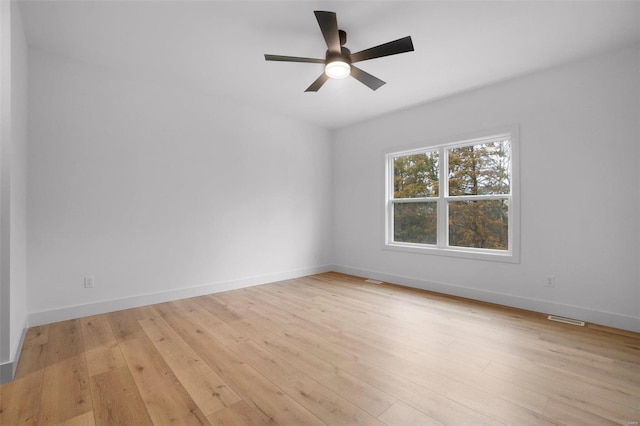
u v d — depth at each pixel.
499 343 2.40
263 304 3.43
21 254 2.40
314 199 5.12
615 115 2.72
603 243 2.80
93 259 3.05
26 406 1.62
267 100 4.06
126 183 3.26
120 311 3.17
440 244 4.02
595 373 1.95
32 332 2.60
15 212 2.09
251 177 4.30
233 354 2.22
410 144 4.28
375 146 4.74
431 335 2.56
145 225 3.38
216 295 3.79
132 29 2.48
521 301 3.27
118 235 3.21
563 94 3.00
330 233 5.39
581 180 2.91
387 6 2.19
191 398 1.69
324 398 1.69
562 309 3.01
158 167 3.47
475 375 1.93
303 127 4.94
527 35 2.52
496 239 3.56
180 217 3.64
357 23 2.39
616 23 2.35
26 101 2.64
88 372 1.96
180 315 3.05
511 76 3.27
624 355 2.20
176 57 2.94
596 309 2.83
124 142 3.25
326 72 2.54
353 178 5.06
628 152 2.67
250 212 4.29
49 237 2.82
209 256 3.88
